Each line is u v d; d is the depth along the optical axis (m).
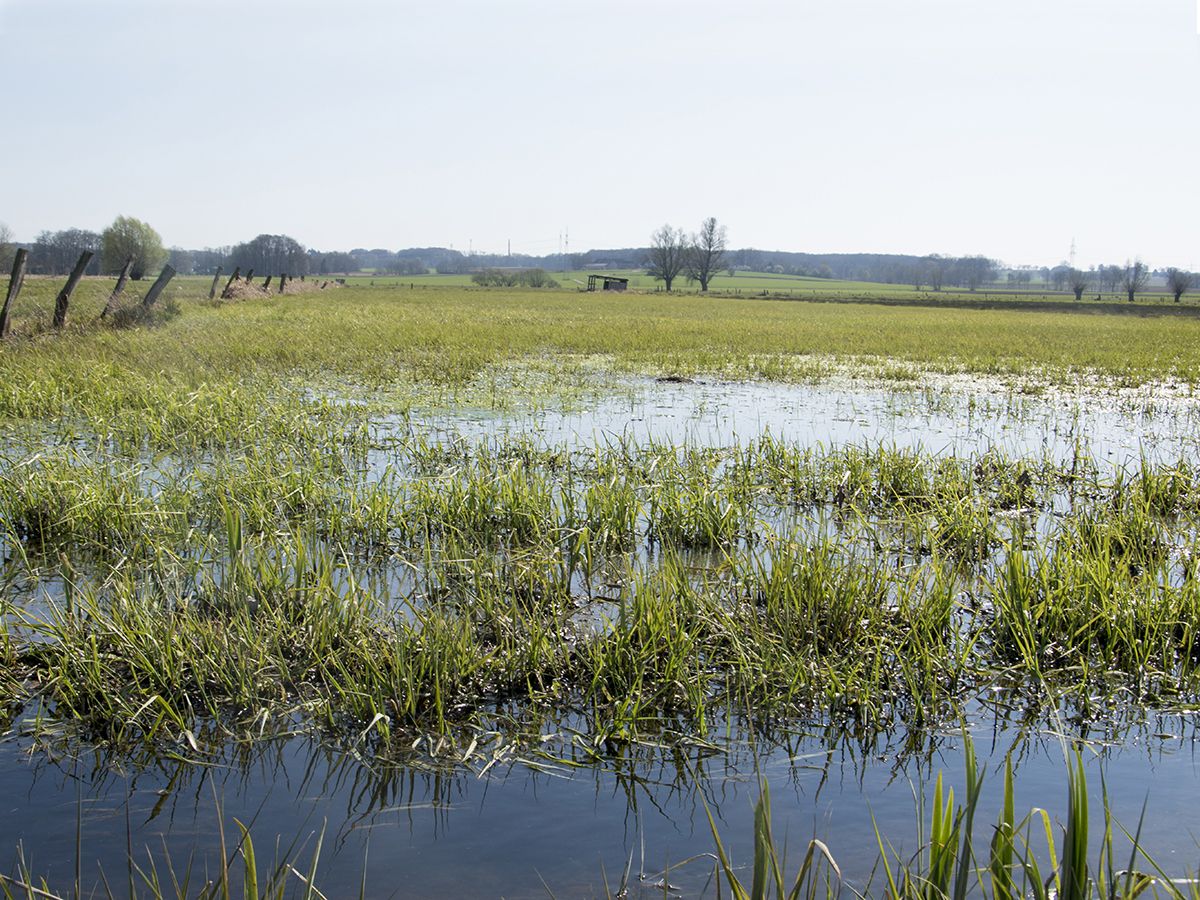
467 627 4.88
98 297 27.44
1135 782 3.94
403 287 93.38
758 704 4.59
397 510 7.54
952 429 12.74
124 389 12.27
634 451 10.42
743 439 11.61
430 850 3.37
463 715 4.41
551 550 6.53
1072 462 10.30
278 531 6.69
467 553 6.40
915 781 3.95
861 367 20.91
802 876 2.78
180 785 3.79
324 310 35.31
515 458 9.63
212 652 4.62
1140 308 71.62
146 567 6.06
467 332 26.94
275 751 4.08
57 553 6.52
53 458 8.38
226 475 8.10
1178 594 5.58
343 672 4.49
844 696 4.64
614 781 3.91
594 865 3.29
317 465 8.95
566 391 15.62
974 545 7.15
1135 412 14.64
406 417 11.82
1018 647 5.22
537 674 4.68
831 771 4.02
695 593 5.56
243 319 25.77
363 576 6.29
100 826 3.48
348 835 3.46
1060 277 171.12
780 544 6.33
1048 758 4.16
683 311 50.88
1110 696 4.74
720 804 3.73
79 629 4.89
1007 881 2.62
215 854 3.30
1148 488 8.50
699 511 7.29
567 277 158.75
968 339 29.88
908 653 5.06
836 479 8.94
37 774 3.86
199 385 12.68
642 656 4.73
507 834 3.48
